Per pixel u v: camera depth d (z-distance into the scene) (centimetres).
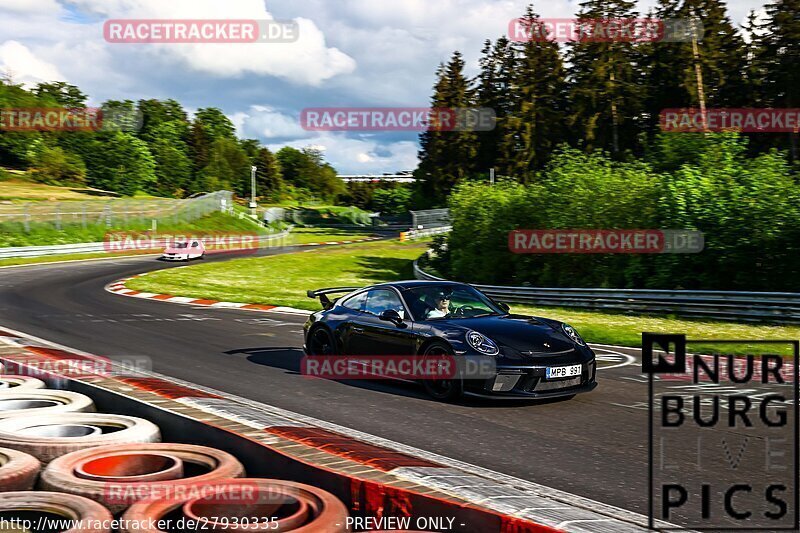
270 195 12875
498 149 6294
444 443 543
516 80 6244
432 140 7631
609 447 532
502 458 504
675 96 5294
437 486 346
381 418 624
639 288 2103
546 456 508
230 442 422
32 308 1606
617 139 5394
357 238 6850
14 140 9850
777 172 1947
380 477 353
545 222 2397
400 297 782
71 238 4366
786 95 4562
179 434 466
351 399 701
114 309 1616
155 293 2128
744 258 1856
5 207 4981
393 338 747
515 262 2541
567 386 676
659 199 2088
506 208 2548
